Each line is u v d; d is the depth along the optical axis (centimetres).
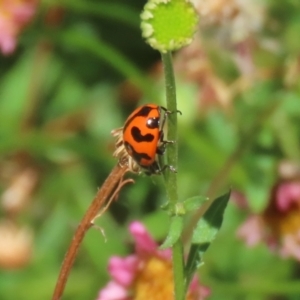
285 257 30
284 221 29
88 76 34
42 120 34
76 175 33
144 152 25
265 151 29
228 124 32
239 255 31
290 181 29
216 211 25
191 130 31
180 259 25
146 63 34
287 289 28
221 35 31
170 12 24
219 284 29
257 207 29
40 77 34
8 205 33
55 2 31
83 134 34
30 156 33
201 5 30
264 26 31
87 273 31
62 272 25
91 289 31
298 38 31
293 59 31
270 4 31
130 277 28
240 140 30
